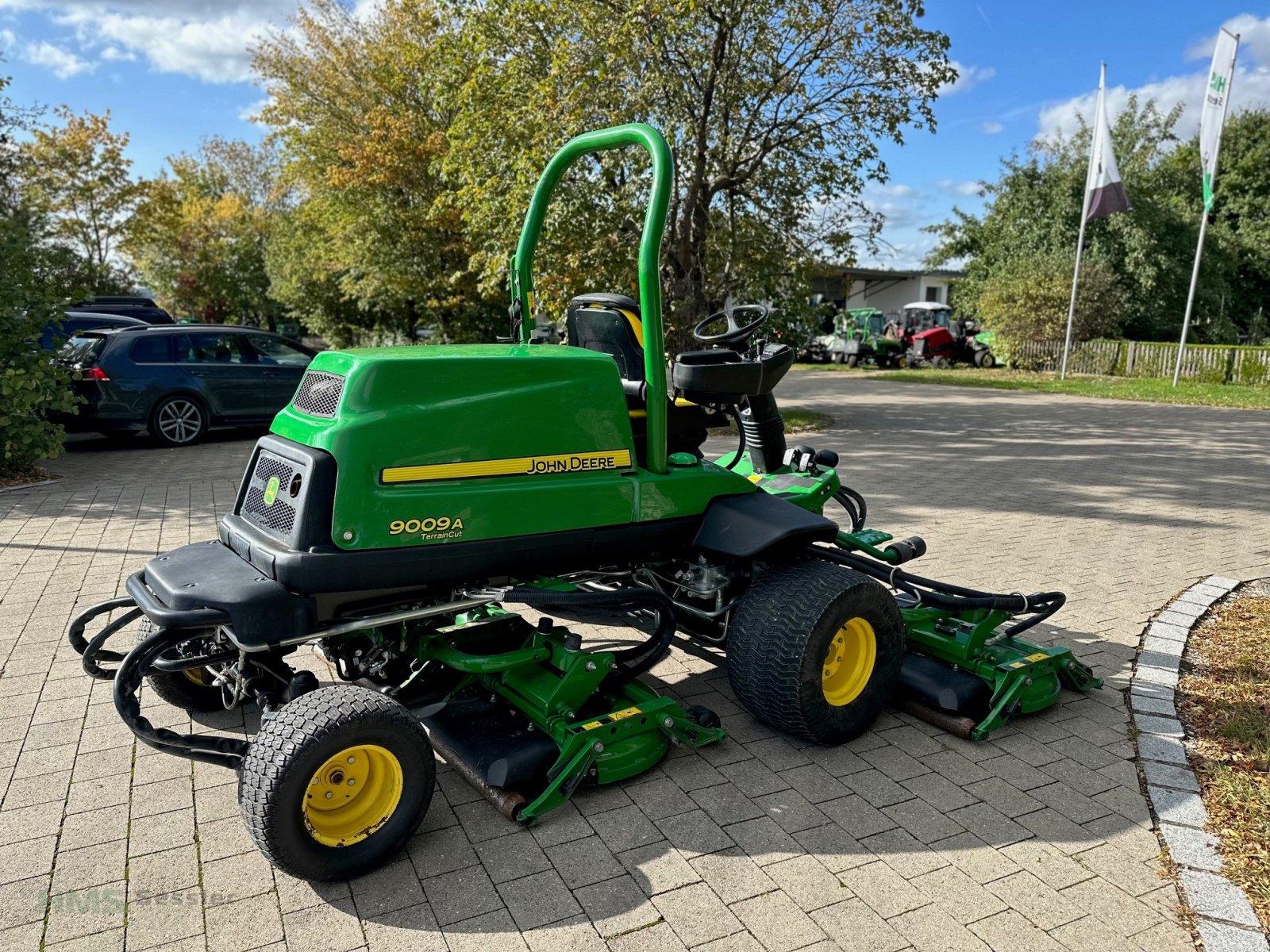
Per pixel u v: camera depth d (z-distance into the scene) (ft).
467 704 11.60
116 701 9.13
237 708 12.94
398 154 70.28
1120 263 90.17
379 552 9.65
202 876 9.27
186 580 9.69
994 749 12.03
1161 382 72.49
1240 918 8.59
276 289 101.19
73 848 9.73
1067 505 26.61
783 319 44.11
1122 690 13.84
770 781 11.15
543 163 36.96
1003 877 9.25
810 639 11.06
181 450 35.76
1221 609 17.35
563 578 11.83
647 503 11.48
